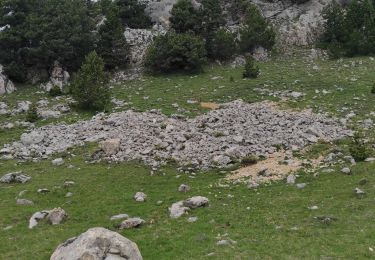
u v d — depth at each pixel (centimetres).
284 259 2061
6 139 4956
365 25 8200
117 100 6166
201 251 2220
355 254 2073
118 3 9581
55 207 3191
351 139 4266
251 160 3906
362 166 3519
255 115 5028
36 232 2727
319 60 7875
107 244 1930
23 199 3288
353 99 5575
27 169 4097
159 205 3130
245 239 2338
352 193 2959
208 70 7681
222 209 2897
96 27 8612
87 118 5475
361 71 6888
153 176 3809
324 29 8844
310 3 9562
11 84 7119
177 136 4544
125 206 3142
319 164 3728
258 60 8062
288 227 2488
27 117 5541
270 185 3391
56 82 7219
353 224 2444
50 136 4881
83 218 2953
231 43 8106
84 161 4219
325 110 5212
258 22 8350
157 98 6166
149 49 7850
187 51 7562
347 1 9662
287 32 8819
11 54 7606
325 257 2061
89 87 5844
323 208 2756
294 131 4484
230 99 5944
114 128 4925
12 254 2395
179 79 7200
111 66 7881
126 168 4003
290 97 5797
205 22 8488
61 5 8038
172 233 2520
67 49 7544
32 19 7600
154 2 9775
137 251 1980
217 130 4659
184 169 3909
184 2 8631
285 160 3862
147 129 4825
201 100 5969
